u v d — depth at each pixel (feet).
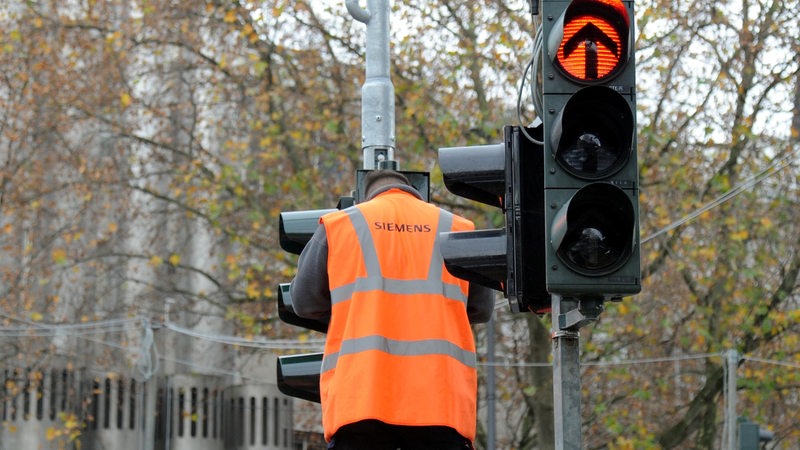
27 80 176.86
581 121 33.76
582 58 33.96
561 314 34.99
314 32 163.32
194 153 184.24
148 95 186.70
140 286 210.59
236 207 160.35
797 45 151.43
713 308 152.15
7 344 196.75
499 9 151.84
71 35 179.01
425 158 154.71
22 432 251.60
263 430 271.28
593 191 32.96
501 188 36.65
